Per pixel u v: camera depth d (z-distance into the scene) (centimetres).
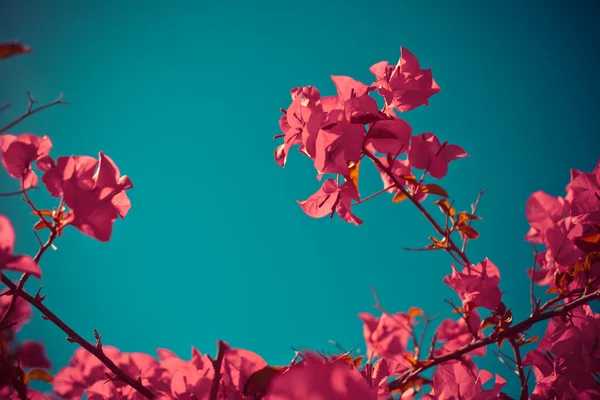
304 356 90
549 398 105
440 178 104
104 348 102
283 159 97
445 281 107
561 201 110
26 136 95
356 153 96
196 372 94
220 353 90
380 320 117
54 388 102
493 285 104
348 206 98
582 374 104
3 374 91
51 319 94
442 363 108
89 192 92
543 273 109
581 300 100
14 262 87
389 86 99
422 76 100
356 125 96
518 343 104
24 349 100
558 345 105
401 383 104
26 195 91
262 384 91
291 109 97
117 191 92
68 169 92
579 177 107
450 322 116
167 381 100
